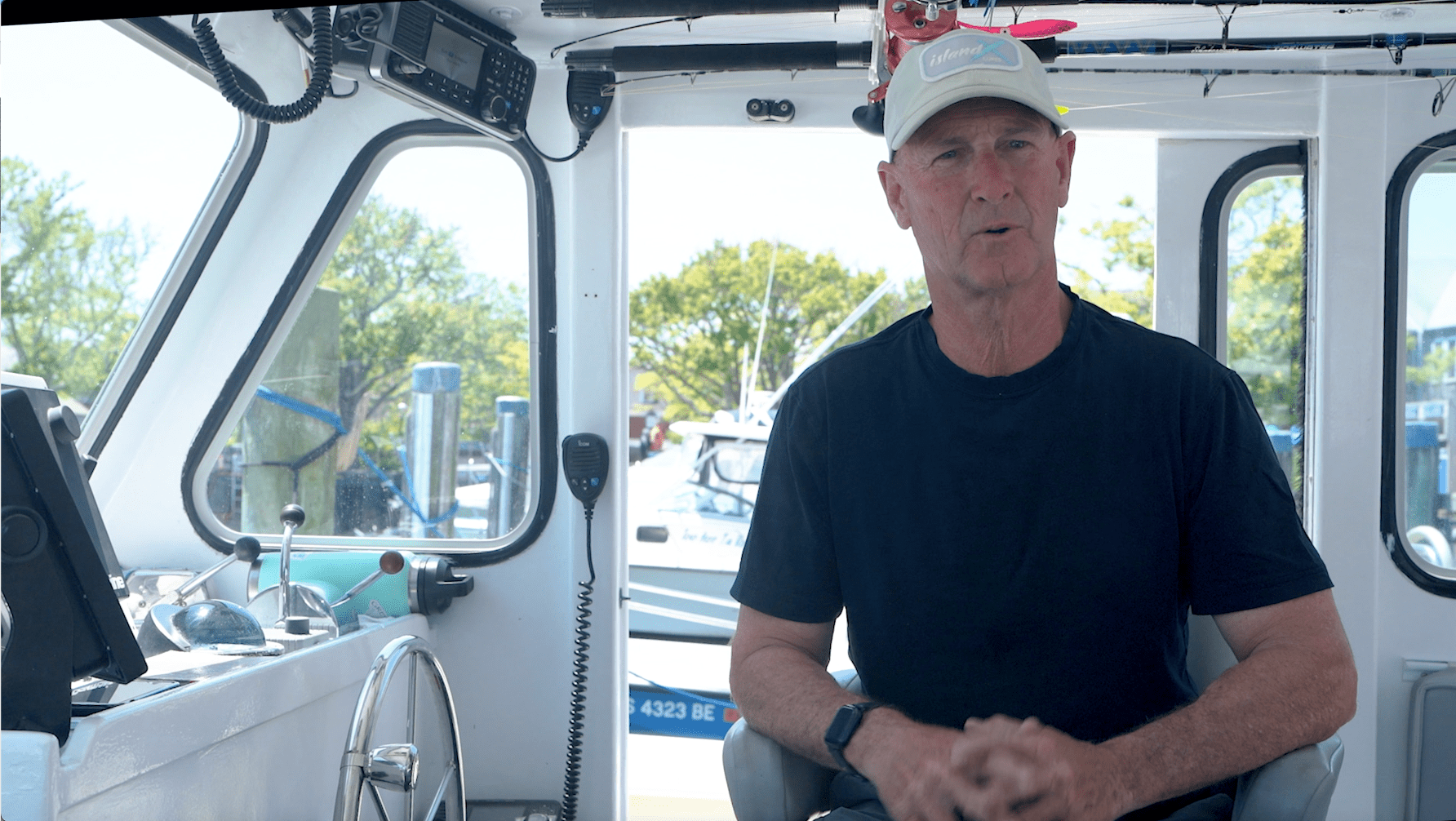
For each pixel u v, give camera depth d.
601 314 2.71
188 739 1.59
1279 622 1.54
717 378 19.42
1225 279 2.73
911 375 1.72
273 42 2.46
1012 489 1.63
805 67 2.51
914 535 1.66
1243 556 1.57
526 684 2.78
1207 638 1.86
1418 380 2.65
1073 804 1.29
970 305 1.64
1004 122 1.59
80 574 1.39
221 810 1.71
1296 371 2.72
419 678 2.67
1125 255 16.81
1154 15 2.41
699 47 2.52
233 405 2.79
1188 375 1.65
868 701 1.53
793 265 18.59
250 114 2.11
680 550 5.93
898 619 1.67
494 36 2.48
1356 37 2.55
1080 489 1.62
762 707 1.61
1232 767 1.40
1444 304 2.64
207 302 2.75
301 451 2.82
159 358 2.74
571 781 2.63
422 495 2.84
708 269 19.09
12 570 1.31
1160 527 1.61
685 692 4.43
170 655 1.91
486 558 2.79
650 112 2.70
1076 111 2.67
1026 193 1.60
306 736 2.01
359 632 2.33
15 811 1.28
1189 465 1.63
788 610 1.75
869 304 6.13
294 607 2.22
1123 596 1.60
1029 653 1.61
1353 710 1.49
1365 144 2.59
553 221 2.77
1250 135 2.66
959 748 1.33
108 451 2.76
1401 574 2.64
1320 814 1.38
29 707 1.33
